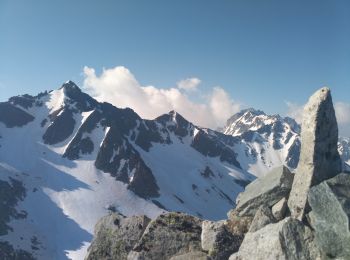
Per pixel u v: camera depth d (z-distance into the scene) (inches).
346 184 803.4
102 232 1087.6
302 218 837.8
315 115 888.3
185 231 981.8
